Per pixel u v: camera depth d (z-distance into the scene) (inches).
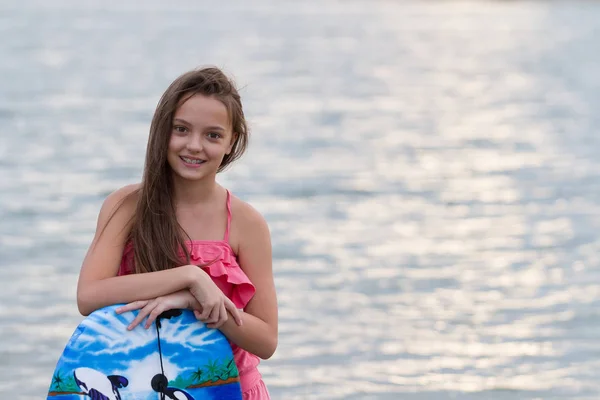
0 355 302.5
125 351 136.5
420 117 973.2
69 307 349.7
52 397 135.0
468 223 514.9
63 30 1886.1
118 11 2578.7
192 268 139.2
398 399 277.9
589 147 791.7
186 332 138.9
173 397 137.2
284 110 979.9
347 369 298.5
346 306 360.2
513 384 290.4
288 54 1628.9
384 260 430.3
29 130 787.4
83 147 712.4
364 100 1092.5
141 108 938.7
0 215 492.7
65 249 429.7
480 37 2158.0
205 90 142.6
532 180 645.3
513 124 930.1
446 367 302.5
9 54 1417.3
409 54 1737.2
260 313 147.6
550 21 2753.4
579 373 300.4
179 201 146.4
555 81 1320.1
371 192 592.4
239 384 140.4
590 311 361.4
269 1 3686.0
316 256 433.4
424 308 361.7
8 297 358.0
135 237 143.6
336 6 3521.2
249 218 148.9
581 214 540.4
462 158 735.1
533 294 383.2
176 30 2042.3
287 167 662.5
